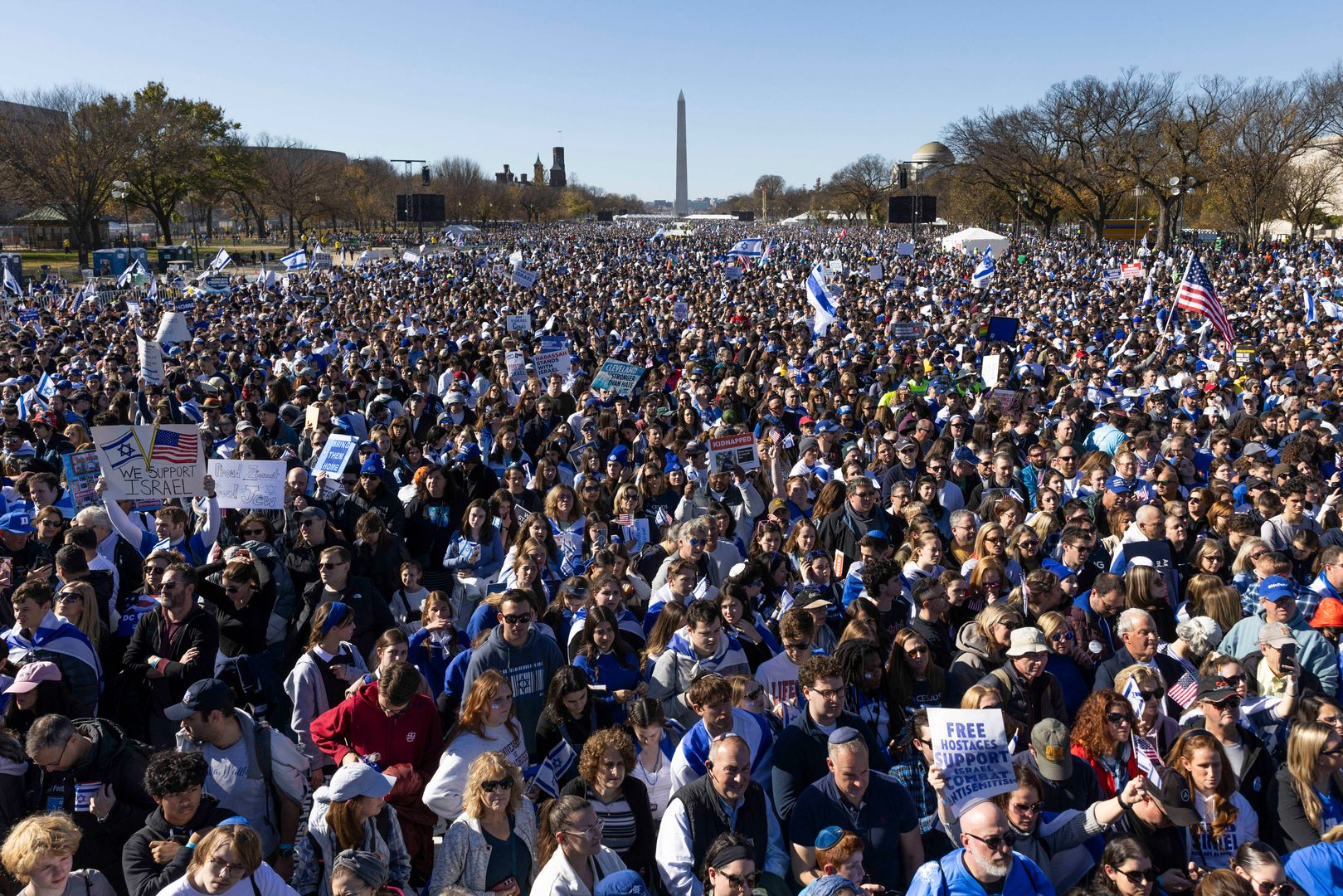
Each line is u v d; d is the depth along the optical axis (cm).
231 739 552
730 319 3033
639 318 3136
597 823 488
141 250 6625
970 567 819
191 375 1911
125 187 8200
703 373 1817
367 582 755
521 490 1081
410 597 855
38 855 434
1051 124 7875
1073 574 805
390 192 12456
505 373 1800
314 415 1366
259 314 3309
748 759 504
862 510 926
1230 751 567
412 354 2142
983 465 1082
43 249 9244
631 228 16150
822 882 437
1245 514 880
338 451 1047
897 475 1090
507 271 5819
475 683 578
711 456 1018
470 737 571
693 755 556
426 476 997
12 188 7212
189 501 1016
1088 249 7306
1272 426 1339
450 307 3522
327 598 729
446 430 1237
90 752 530
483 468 1074
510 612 638
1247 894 455
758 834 518
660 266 6341
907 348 2142
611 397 1555
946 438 1255
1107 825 515
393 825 523
